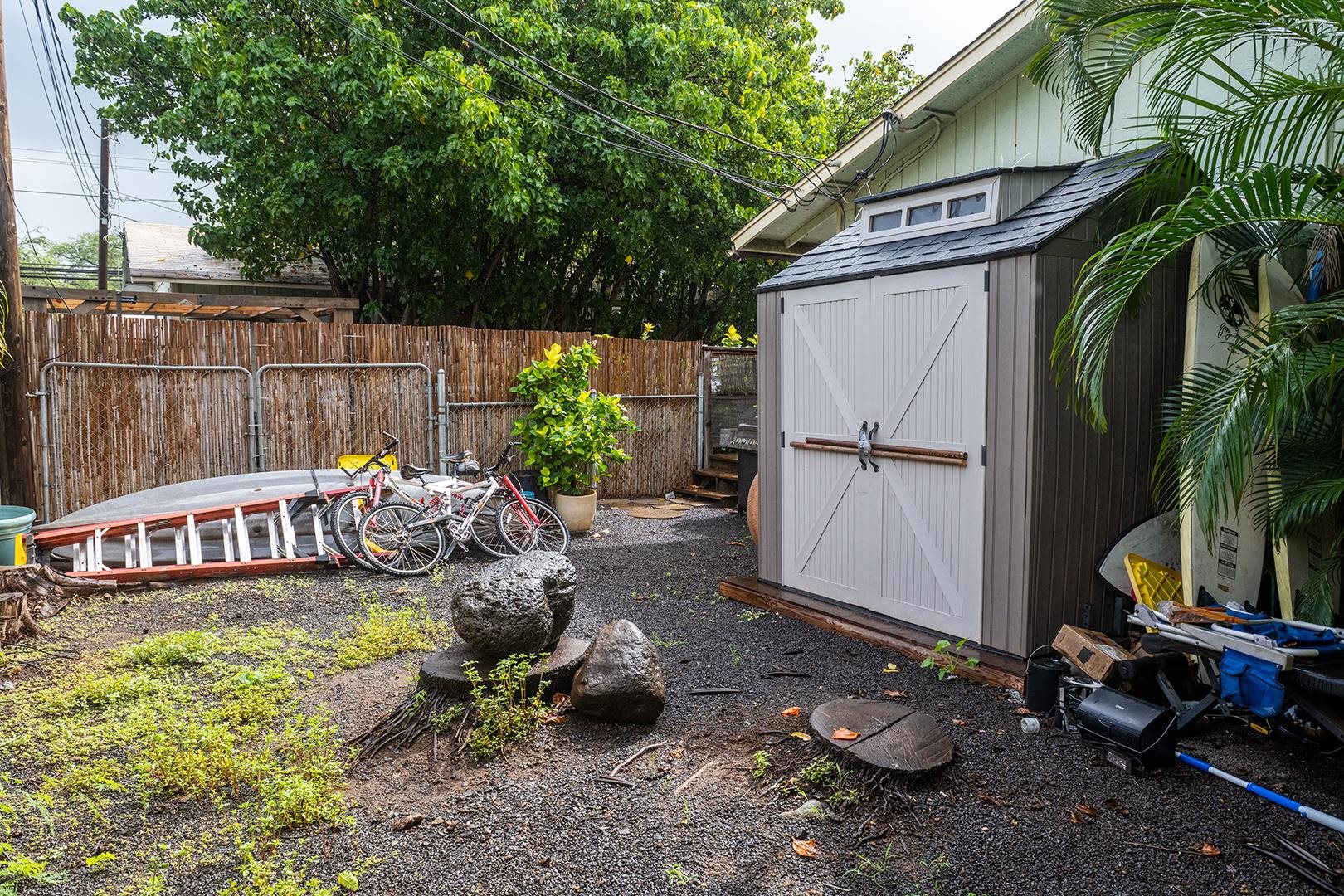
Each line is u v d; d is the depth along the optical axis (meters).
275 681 4.18
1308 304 3.34
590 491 8.98
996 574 4.37
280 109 11.06
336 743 3.48
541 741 3.51
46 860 2.66
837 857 2.74
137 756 3.39
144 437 7.52
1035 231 4.25
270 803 2.86
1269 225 3.97
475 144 10.66
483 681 3.67
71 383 7.14
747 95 13.57
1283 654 3.26
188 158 12.54
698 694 4.18
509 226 12.53
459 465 7.73
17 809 2.96
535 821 2.93
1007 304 4.22
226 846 2.77
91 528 6.34
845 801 3.05
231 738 3.26
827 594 5.55
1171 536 4.56
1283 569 3.95
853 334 5.18
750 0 14.99
